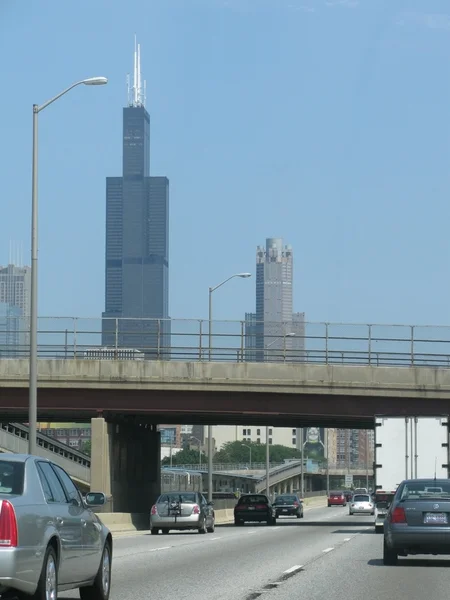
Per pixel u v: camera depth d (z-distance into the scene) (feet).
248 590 73.87
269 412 230.07
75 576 59.21
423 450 175.42
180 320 230.48
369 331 229.45
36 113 159.02
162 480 373.61
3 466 54.29
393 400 229.25
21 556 49.88
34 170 157.17
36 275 156.46
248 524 269.64
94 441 227.40
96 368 225.56
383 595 70.95
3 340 228.43
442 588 76.28
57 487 58.95
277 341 229.66
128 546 137.69
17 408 226.99
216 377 226.58
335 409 230.48
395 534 95.04
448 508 94.53
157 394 228.02
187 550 126.82
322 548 131.85
